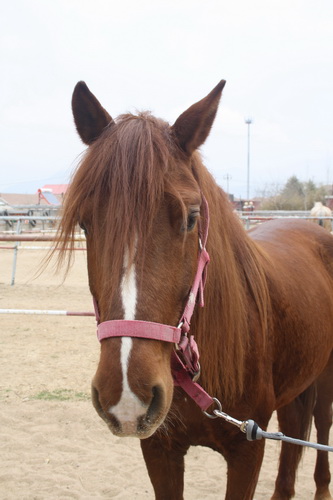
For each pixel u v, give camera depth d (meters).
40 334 6.93
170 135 1.96
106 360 1.63
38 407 4.57
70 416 4.42
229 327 2.20
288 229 3.55
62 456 3.84
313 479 3.70
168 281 1.72
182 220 1.73
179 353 2.10
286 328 2.64
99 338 1.71
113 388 1.59
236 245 2.46
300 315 2.75
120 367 1.60
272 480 3.65
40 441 4.03
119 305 1.65
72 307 8.38
